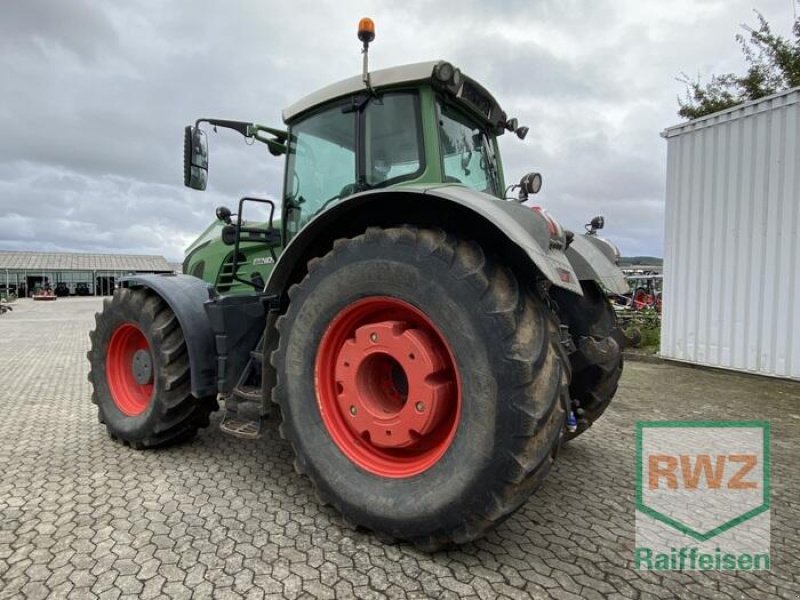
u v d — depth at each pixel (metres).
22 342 9.88
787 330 5.09
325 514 2.19
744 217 5.46
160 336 2.89
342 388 2.13
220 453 3.01
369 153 2.66
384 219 2.28
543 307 1.93
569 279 1.93
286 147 3.12
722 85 9.86
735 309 5.57
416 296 1.91
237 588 1.65
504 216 1.86
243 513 2.19
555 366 1.80
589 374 2.98
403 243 1.96
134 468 2.74
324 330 2.16
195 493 2.40
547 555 1.89
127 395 3.29
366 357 2.06
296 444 2.23
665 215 6.39
